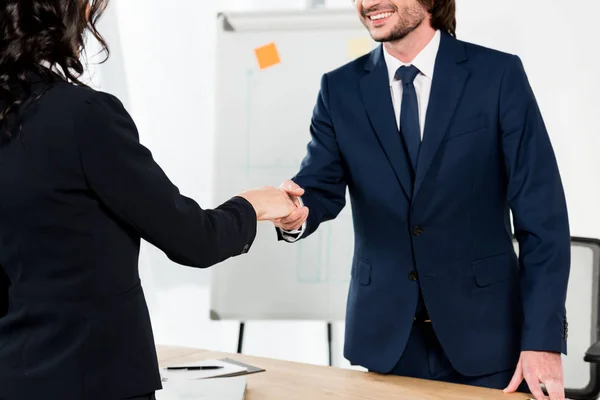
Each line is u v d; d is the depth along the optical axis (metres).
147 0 2.92
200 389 1.26
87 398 0.81
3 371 0.81
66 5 0.87
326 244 2.46
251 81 2.49
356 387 1.33
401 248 1.50
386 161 1.49
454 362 1.45
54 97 0.85
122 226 0.87
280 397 1.26
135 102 2.96
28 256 0.83
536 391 1.27
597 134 2.52
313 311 2.45
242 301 2.48
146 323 0.88
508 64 1.45
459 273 1.46
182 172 2.95
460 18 2.62
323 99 1.60
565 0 2.52
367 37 2.42
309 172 1.61
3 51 0.84
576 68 2.53
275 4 2.85
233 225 1.00
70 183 0.83
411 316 1.47
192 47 2.91
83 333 0.82
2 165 0.83
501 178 1.48
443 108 1.45
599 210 2.53
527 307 1.37
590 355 1.71
